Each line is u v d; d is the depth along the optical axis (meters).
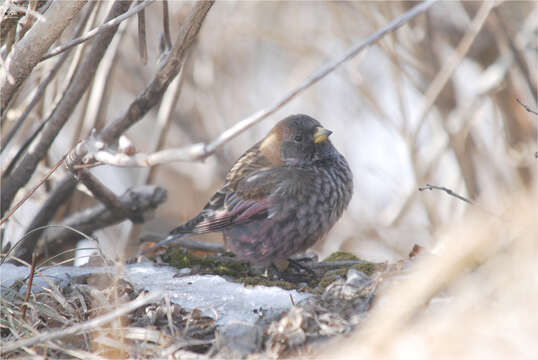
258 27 15.98
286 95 7.70
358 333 6.49
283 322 6.73
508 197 13.12
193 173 17.69
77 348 6.83
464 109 13.98
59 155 13.72
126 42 16.84
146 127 17.86
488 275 6.89
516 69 13.97
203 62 16.88
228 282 8.80
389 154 16.34
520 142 14.55
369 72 16.98
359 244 14.41
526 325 6.12
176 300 8.03
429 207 13.30
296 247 10.04
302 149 10.38
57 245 11.20
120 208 10.69
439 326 6.34
